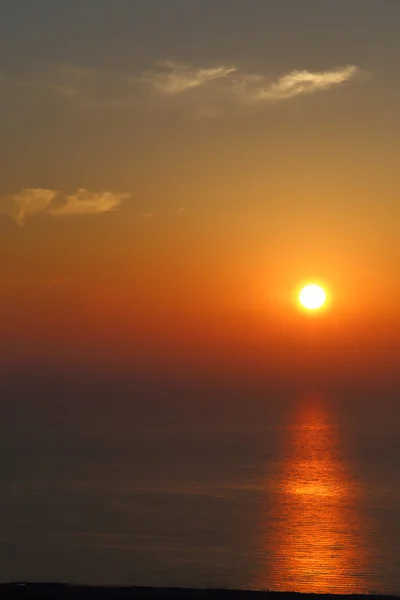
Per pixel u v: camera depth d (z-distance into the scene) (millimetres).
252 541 92500
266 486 152750
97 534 98500
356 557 81688
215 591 42156
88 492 146000
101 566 78188
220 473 178375
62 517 113875
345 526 103125
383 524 104375
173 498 135875
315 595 42000
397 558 80812
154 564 79000
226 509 121125
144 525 105812
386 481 158875
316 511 118000
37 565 79000
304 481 161000
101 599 40062
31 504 129500
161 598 40594
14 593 41438
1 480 169375
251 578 71625
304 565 77688
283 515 113875
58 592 41594
